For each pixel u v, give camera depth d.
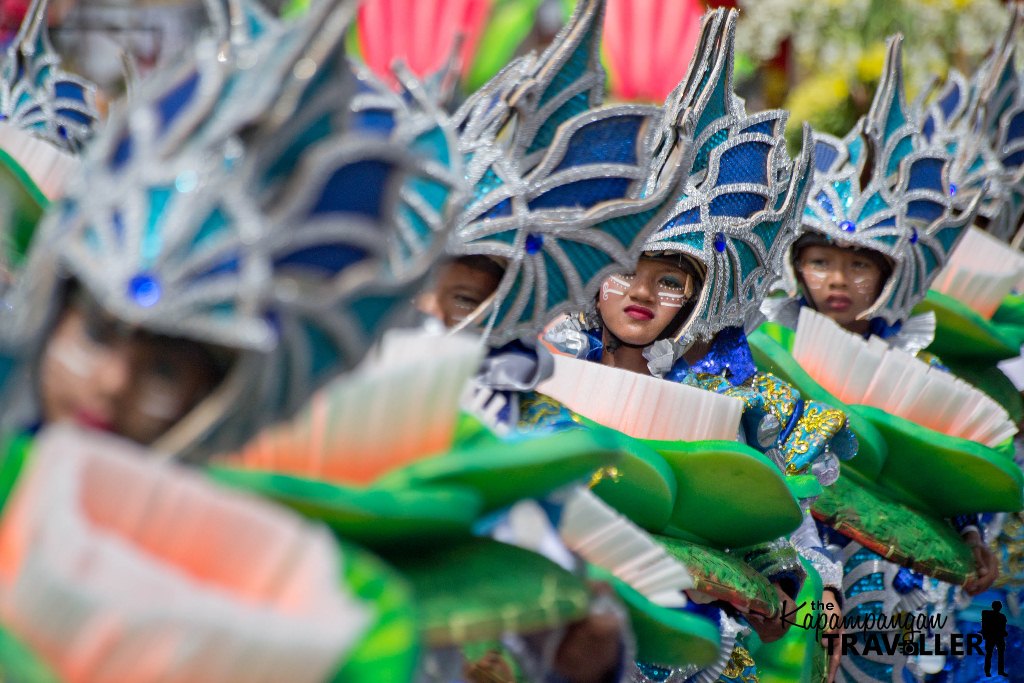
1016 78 15.16
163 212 3.43
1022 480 10.29
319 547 3.35
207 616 3.01
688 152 6.93
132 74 8.53
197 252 3.41
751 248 8.69
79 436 3.29
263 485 3.73
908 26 18.97
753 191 8.58
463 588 4.28
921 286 11.41
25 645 3.08
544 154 6.59
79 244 3.46
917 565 10.26
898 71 11.14
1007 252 13.38
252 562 3.39
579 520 5.30
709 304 8.41
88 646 3.04
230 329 3.42
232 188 3.44
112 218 3.45
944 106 15.49
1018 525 13.49
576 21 6.66
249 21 3.70
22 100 9.62
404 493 4.05
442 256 3.91
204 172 3.44
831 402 9.81
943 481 10.38
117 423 3.54
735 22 8.41
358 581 3.67
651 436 7.53
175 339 3.49
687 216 8.23
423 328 5.90
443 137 5.34
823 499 10.23
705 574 7.71
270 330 3.48
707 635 5.69
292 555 3.37
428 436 4.42
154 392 3.51
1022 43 18.44
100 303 3.44
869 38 18.92
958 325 12.76
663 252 8.20
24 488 3.39
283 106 3.46
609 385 7.53
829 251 11.10
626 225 6.79
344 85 3.58
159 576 3.03
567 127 6.59
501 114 6.58
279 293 3.47
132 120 3.53
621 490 7.32
